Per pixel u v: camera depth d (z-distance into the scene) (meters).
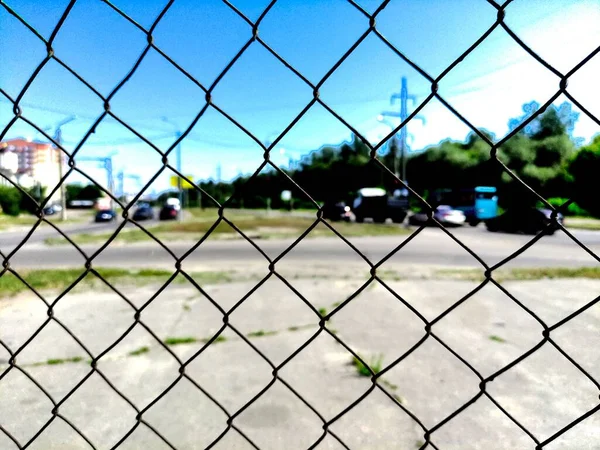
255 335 4.25
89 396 2.99
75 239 15.54
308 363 3.49
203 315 5.00
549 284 6.70
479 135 0.85
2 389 3.11
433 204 0.92
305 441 2.44
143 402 2.89
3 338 4.27
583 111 0.76
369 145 0.88
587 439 2.44
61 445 2.43
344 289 6.47
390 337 4.14
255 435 2.50
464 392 2.98
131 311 5.23
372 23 0.84
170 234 17.03
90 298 5.94
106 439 2.48
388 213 23.48
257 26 0.89
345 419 2.64
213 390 3.05
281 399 2.90
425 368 3.38
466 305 5.37
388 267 8.66
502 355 3.65
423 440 2.42
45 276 7.84
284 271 8.21
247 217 31.94
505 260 0.88
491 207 20.59
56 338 4.21
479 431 2.51
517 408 2.77
